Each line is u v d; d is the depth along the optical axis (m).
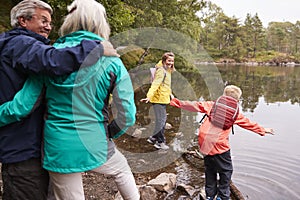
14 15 1.58
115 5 6.34
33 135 1.49
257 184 2.91
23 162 1.49
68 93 1.44
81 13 1.54
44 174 1.57
